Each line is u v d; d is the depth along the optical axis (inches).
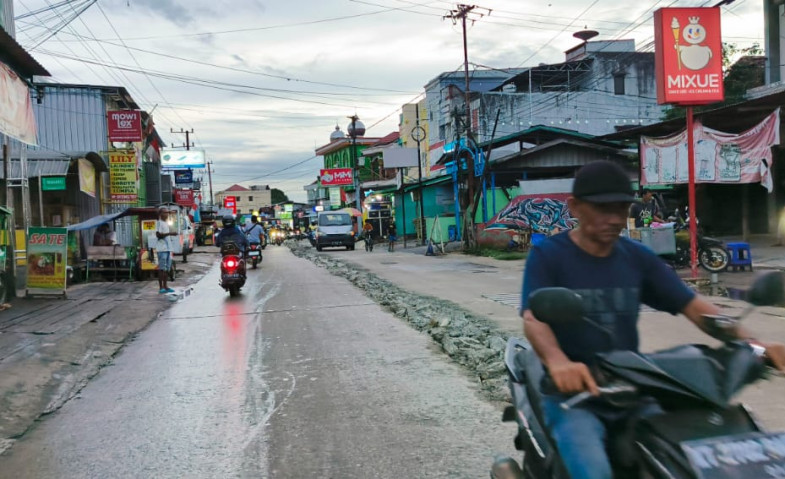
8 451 183.8
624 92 1737.2
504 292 500.1
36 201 831.1
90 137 1093.8
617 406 84.5
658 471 75.7
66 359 298.8
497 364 253.3
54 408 229.1
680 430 77.9
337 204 2738.7
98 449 183.0
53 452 181.9
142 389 248.8
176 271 832.9
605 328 96.7
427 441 178.2
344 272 753.0
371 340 326.6
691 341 282.8
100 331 371.2
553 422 89.5
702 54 470.9
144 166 1422.2
